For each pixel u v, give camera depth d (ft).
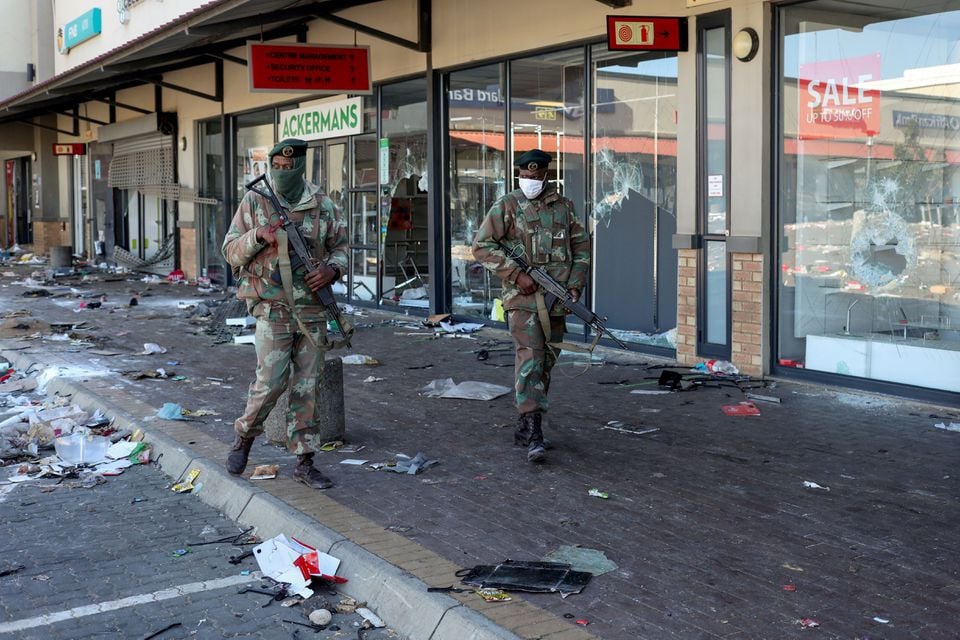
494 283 41.14
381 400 26.99
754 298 29.09
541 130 37.78
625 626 12.55
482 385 28.30
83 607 14.17
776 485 18.63
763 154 28.48
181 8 68.03
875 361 26.86
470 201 42.06
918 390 25.73
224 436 23.08
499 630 12.38
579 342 36.50
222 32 39.60
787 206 28.66
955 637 12.17
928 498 17.74
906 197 25.93
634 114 33.71
